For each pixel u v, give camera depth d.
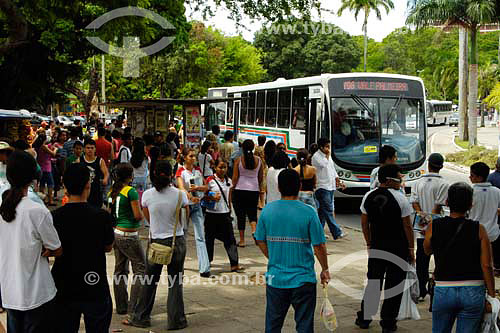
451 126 68.12
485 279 4.82
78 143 11.41
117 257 6.91
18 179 4.59
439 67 67.06
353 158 15.28
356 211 15.98
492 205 7.30
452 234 4.86
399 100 15.71
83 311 4.91
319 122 15.83
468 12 29.28
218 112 26.47
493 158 28.33
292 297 5.04
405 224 6.17
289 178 5.10
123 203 6.53
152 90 43.03
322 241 5.03
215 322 6.64
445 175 25.58
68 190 4.93
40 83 22.56
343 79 15.56
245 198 10.61
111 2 13.16
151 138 13.36
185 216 6.57
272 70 63.12
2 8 11.29
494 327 4.85
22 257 4.56
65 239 4.84
